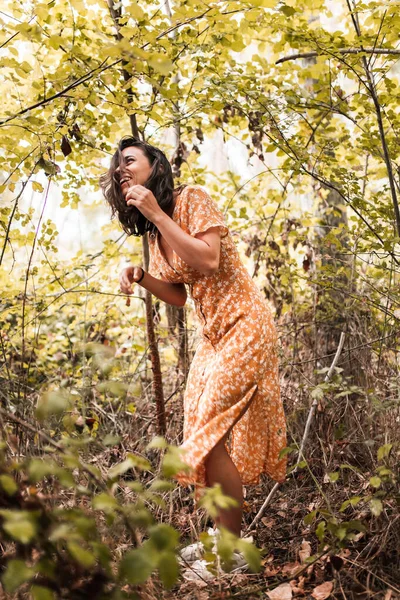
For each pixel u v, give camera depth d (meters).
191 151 3.93
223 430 2.37
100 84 2.90
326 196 4.24
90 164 3.58
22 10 2.87
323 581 2.17
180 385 3.74
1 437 1.94
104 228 3.95
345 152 4.11
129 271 2.78
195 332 4.00
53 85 2.81
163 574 1.27
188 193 2.51
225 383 2.41
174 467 1.38
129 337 4.30
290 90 3.34
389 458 2.44
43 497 1.45
